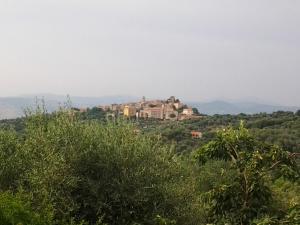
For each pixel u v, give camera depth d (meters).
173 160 16.27
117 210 14.26
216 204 9.38
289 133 54.59
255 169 9.09
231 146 9.54
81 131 14.62
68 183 13.09
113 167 14.47
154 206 14.42
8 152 14.58
